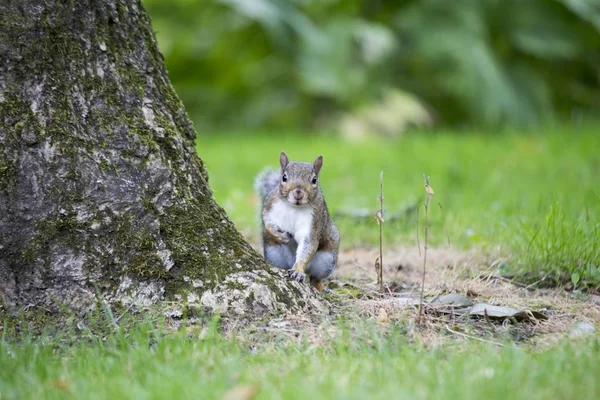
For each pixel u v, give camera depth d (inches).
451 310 317.1
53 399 222.1
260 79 1144.2
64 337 279.9
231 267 305.0
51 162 294.0
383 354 257.1
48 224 291.6
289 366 247.1
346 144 929.5
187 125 343.0
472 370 238.8
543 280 366.9
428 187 310.8
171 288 296.0
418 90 1137.4
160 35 1094.4
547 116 1097.4
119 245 296.2
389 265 402.0
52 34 301.3
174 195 309.7
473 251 410.9
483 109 1055.0
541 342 281.0
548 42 1116.5
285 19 1031.6
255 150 866.1
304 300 307.6
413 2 1129.4
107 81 311.4
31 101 295.3
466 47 1077.8
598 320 312.0
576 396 218.2
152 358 250.4
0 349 259.1
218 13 1120.2
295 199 341.7
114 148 304.8
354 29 1070.4
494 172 688.4
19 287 290.2
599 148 818.8
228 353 259.3
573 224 394.3
